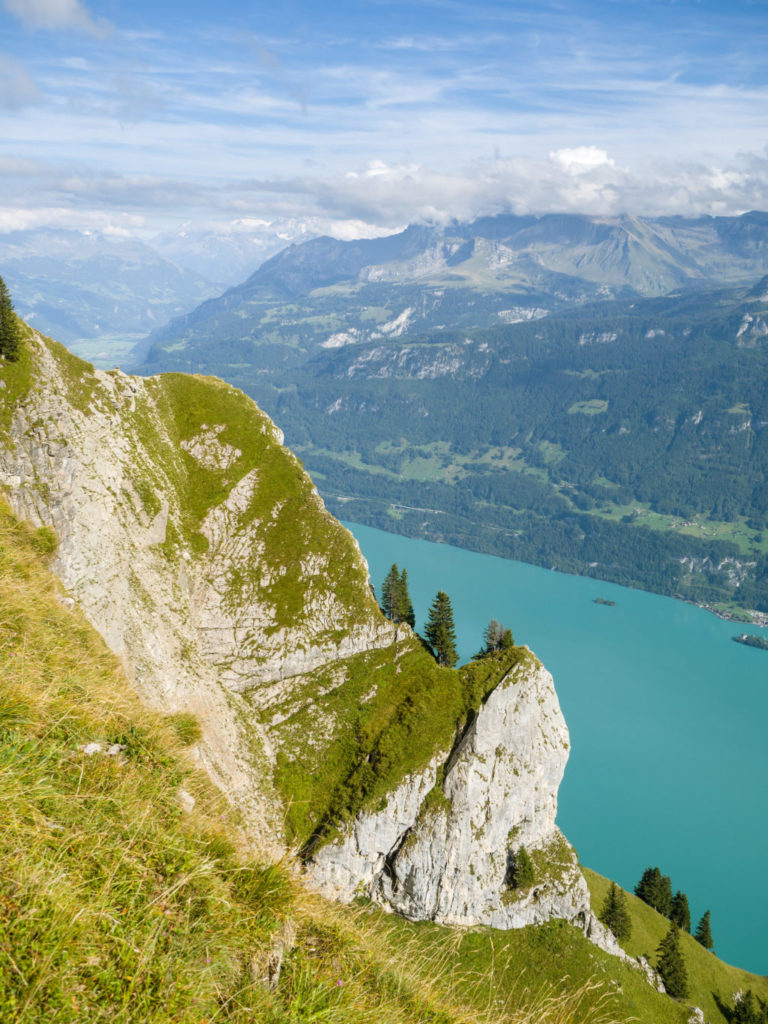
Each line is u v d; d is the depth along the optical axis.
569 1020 12.91
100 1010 8.03
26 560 31.42
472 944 91.00
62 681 17.20
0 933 8.16
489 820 96.25
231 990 9.80
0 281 84.69
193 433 118.75
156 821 12.34
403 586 122.31
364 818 92.00
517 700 99.50
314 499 118.44
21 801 10.39
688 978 106.12
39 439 82.56
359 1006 10.70
